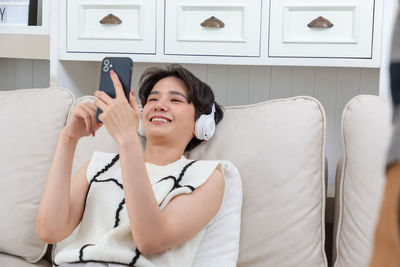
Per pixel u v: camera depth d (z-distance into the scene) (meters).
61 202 1.20
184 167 1.24
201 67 2.08
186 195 1.16
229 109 1.46
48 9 1.89
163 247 1.10
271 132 1.35
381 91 1.63
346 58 1.64
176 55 1.76
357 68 1.96
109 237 1.13
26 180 1.48
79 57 1.83
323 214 1.33
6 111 1.55
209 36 1.73
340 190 1.32
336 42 1.64
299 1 1.65
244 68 2.05
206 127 1.35
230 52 1.72
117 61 1.16
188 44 1.75
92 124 1.22
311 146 1.34
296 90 2.02
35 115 1.54
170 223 1.10
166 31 1.76
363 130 1.28
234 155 1.36
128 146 1.08
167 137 1.30
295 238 1.28
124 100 1.10
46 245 1.47
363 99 1.32
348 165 1.31
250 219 1.31
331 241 1.84
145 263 1.11
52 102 1.56
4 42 1.94
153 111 1.32
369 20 1.62
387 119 1.27
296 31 1.67
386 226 0.30
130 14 1.78
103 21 1.79
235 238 1.24
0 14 1.97
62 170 1.22
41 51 1.90
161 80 1.37
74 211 1.26
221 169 1.27
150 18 1.77
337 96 1.99
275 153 1.33
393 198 0.29
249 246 1.30
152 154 1.33
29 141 1.51
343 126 1.34
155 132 1.30
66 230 1.23
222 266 1.21
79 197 1.28
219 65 2.07
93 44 1.82
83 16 1.82
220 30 1.72
